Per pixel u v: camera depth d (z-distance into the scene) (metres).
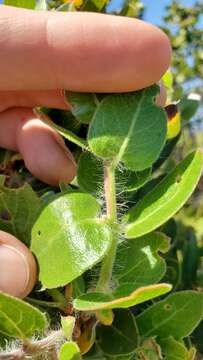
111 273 0.07
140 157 0.07
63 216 0.07
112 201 0.07
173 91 0.12
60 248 0.07
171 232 0.10
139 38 0.07
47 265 0.07
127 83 0.07
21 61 0.08
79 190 0.07
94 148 0.07
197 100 0.11
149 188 0.09
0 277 0.07
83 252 0.06
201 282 0.12
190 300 0.07
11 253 0.07
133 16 0.11
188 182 0.06
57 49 0.08
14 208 0.07
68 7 0.09
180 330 0.07
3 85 0.08
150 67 0.07
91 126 0.07
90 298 0.06
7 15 0.08
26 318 0.06
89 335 0.07
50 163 0.09
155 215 0.06
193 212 0.16
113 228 0.07
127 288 0.07
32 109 0.10
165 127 0.07
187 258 0.12
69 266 0.06
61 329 0.06
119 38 0.07
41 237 0.07
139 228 0.07
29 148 0.09
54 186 0.09
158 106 0.07
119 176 0.07
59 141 0.09
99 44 0.07
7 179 0.09
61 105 0.09
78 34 0.08
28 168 0.09
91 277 0.07
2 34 0.08
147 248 0.07
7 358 0.06
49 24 0.08
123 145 0.07
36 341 0.06
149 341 0.07
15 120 0.10
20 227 0.07
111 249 0.07
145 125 0.07
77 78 0.08
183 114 0.11
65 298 0.07
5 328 0.06
